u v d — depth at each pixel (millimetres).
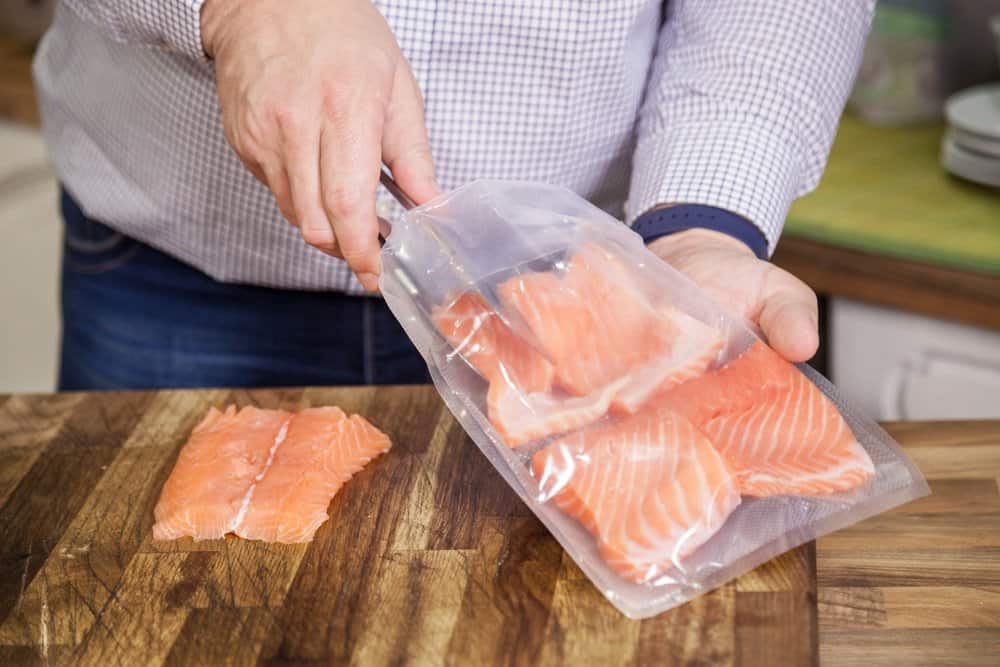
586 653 959
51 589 1068
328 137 1051
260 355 1542
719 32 1324
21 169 2613
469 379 1089
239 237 1420
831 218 1811
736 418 1072
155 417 1315
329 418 1240
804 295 1149
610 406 1060
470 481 1179
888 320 1804
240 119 1101
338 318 1506
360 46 1075
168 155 1385
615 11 1279
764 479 1042
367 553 1087
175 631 1013
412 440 1248
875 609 1033
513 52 1292
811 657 943
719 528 1025
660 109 1345
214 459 1188
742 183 1247
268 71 1077
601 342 1079
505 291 1088
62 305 1639
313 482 1146
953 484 1171
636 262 1119
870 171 1984
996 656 983
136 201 1450
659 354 1082
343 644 987
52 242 2629
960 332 1751
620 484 1023
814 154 1327
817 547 1102
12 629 1025
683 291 1111
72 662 986
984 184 1889
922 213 1816
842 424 1074
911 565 1076
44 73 1548
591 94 1343
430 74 1301
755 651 950
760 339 1113
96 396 1357
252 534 1114
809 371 1152
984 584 1052
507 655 964
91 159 1495
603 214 1155
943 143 2021
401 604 1023
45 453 1259
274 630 1006
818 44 1312
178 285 1521
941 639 1001
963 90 2156
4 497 1193
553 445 1042
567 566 1054
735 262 1180
